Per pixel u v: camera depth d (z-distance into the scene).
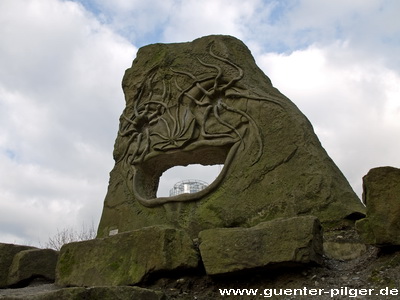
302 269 4.08
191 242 4.51
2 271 5.71
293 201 5.52
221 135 6.35
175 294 4.30
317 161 5.64
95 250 4.96
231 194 5.93
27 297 3.26
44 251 5.84
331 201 5.36
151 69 7.59
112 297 3.59
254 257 4.10
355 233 5.05
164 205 6.37
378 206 3.96
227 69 6.78
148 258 4.54
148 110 7.38
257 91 6.45
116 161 7.66
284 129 5.95
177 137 6.74
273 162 5.84
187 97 6.96
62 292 3.39
